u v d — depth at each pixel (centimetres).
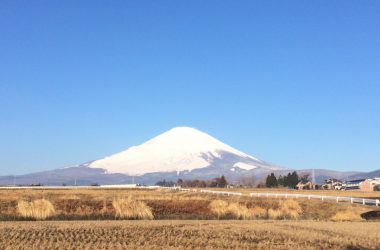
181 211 6681
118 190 12356
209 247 3062
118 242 3203
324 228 4175
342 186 19638
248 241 3375
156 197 8056
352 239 3466
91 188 14300
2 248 2917
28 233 3603
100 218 5556
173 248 2983
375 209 6388
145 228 4053
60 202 6688
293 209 6456
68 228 3959
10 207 6147
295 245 3197
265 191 12962
